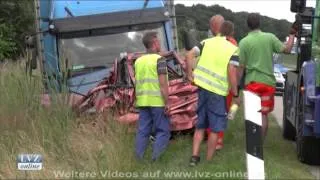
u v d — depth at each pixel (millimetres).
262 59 9680
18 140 9719
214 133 8820
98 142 9328
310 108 9172
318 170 9188
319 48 9281
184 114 10859
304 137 9438
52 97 10578
